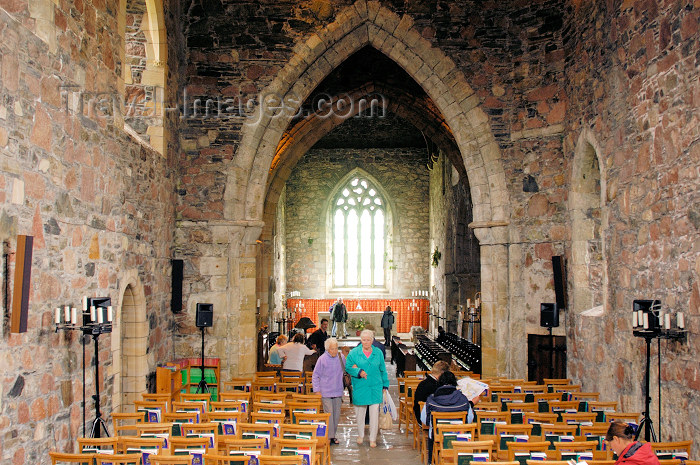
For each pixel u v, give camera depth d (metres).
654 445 5.62
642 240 8.27
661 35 7.65
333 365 8.88
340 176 28.02
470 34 12.64
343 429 10.21
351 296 27.81
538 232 12.22
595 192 11.33
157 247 11.05
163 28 11.27
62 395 6.86
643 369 8.29
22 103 5.98
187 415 6.91
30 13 6.34
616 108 9.24
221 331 12.34
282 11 12.67
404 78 17.12
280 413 6.97
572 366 11.45
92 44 7.86
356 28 12.72
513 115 12.54
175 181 12.33
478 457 5.47
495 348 12.49
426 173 27.98
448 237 22.28
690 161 6.91
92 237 7.84
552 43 12.27
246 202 12.70
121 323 10.12
